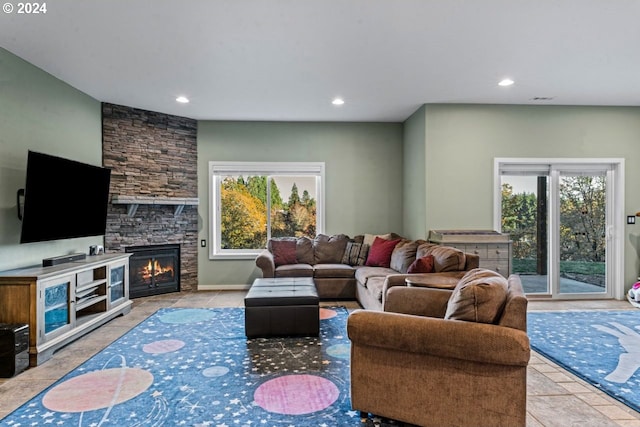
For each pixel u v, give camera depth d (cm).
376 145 618
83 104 462
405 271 468
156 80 421
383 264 528
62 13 279
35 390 256
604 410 233
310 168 612
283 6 270
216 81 423
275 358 312
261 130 607
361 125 617
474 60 366
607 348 339
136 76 409
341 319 429
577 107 521
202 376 278
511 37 318
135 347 338
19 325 288
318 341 354
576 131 522
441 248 402
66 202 387
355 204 619
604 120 524
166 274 569
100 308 409
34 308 300
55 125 412
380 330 206
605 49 342
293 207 626
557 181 530
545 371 292
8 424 214
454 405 198
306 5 268
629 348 339
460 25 297
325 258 573
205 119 595
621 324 410
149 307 484
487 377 192
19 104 361
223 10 275
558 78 416
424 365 203
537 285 537
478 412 193
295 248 573
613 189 533
